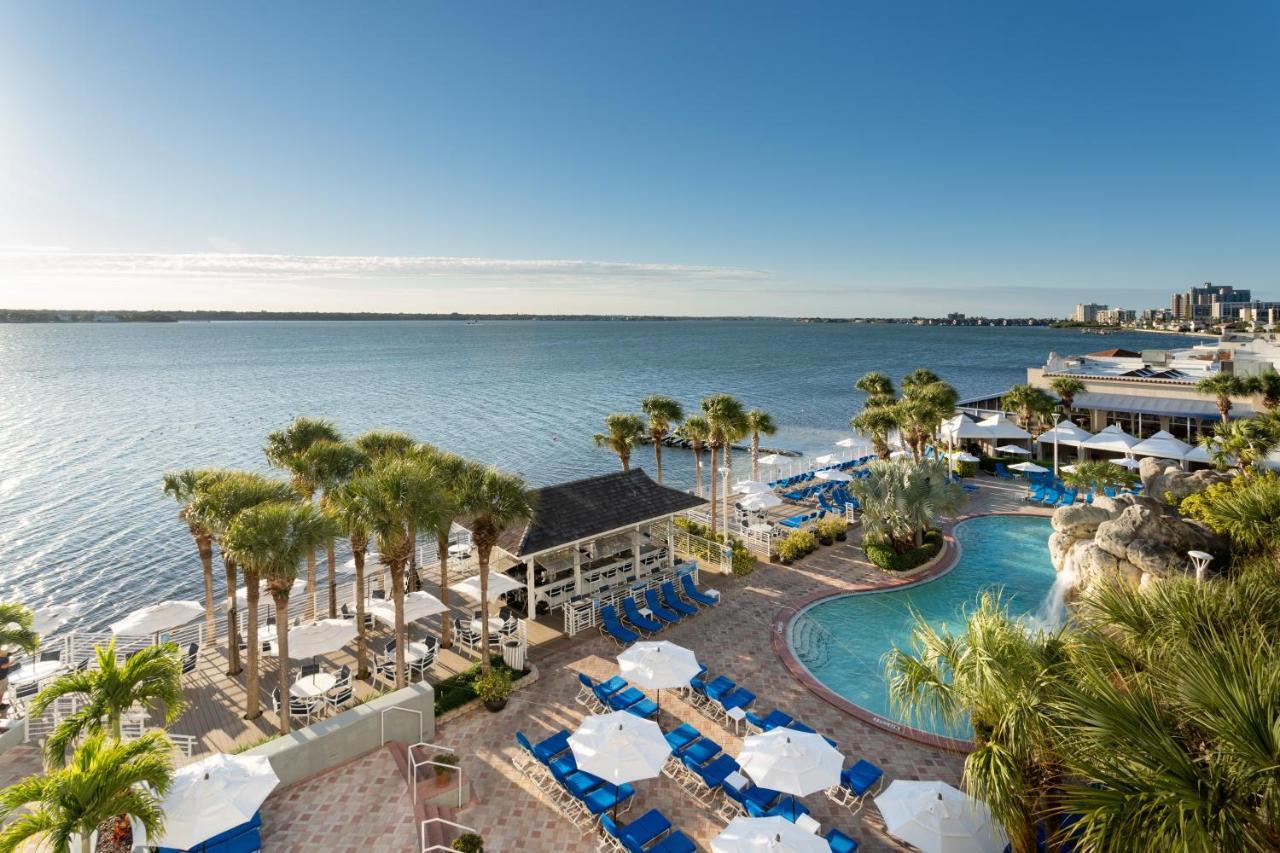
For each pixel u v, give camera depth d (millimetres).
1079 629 12680
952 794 12961
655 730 15773
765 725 18047
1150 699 9195
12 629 21312
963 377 160250
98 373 157500
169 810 12578
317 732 16734
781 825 12695
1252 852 7453
